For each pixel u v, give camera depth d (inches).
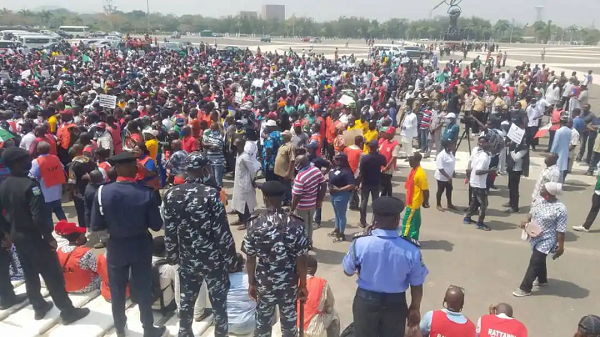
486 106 748.0
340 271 300.5
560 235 259.6
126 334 211.8
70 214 390.9
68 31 3567.9
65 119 438.6
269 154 416.2
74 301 237.5
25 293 243.3
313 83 997.2
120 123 458.3
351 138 425.7
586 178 516.4
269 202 174.2
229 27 6343.5
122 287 196.2
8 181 200.1
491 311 187.8
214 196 177.5
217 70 1251.8
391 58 1673.2
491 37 5054.1
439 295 273.1
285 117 528.1
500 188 480.7
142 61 1392.7
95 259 246.7
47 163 314.0
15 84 775.7
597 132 536.4
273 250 169.6
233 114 526.3
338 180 333.4
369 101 692.1
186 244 178.2
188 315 193.0
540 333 238.5
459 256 325.1
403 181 502.6
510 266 311.4
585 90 796.0
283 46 3174.2
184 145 425.7
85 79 952.9
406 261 155.3
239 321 216.2
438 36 5580.7
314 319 197.8
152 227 191.0
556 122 575.8
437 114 576.4
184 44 2524.6
